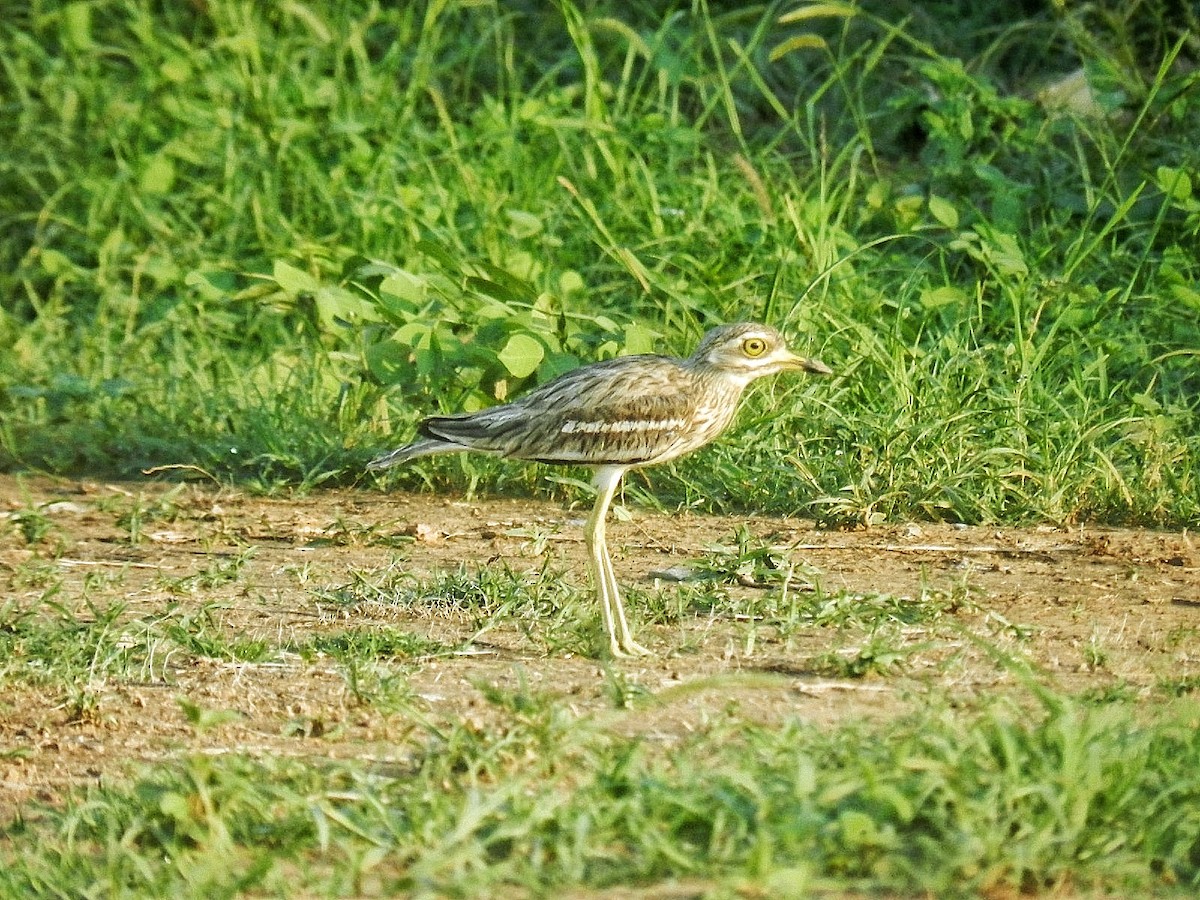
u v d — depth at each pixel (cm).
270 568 1138
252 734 843
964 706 835
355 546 1188
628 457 1018
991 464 1262
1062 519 1222
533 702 807
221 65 1850
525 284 1416
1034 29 1850
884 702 857
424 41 1756
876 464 1244
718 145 1716
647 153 1669
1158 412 1289
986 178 1517
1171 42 1777
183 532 1230
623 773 711
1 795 785
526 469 1319
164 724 859
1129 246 1544
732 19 1819
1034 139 1580
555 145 1684
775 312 1383
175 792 729
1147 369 1391
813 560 1141
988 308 1458
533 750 772
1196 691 859
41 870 693
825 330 1380
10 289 1758
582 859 669
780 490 1265
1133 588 1074
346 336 1445
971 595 1043
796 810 672
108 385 1470
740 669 917
